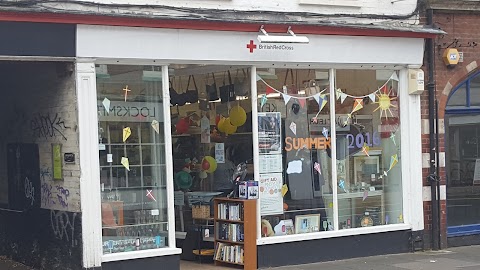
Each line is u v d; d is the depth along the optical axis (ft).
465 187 42.01
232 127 36.17
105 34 30.19
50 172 32.53
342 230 37.50
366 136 38.86
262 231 35.32
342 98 37.91
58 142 31.71
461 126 41.83
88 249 30.14
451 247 41.24
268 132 35.60
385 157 39.50
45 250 33.30
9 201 36.96
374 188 39.11
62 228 31.63
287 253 35.58
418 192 39.70
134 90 31.94
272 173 35.76
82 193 30.09
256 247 34.60
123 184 31.63
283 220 36.06
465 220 42.01
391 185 39.65
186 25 31.76
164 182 32.63
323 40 35.94
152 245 32.22
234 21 32.81
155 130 32.48
